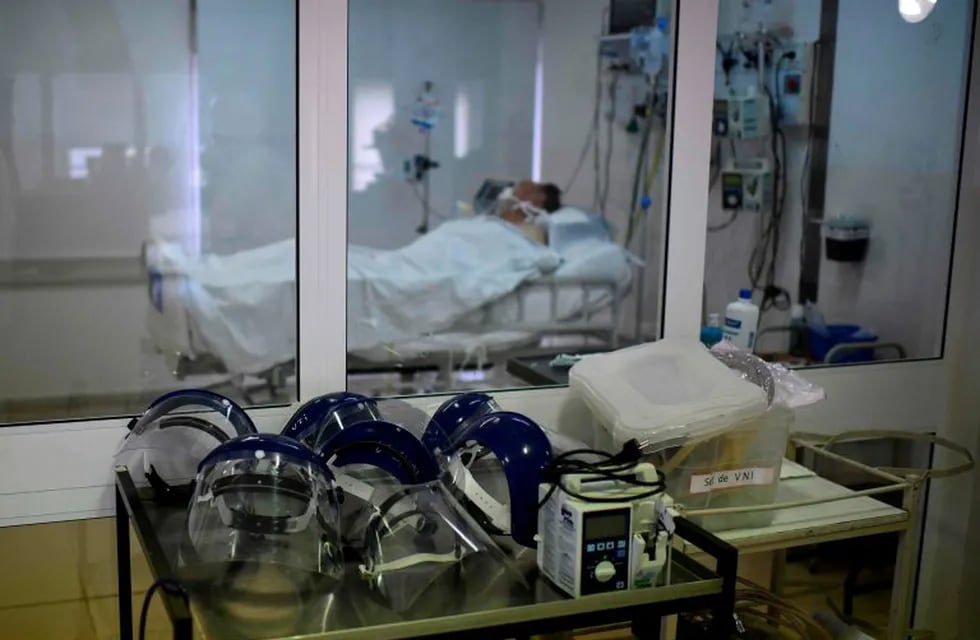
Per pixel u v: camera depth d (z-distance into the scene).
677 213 2.28
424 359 2.75
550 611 1.37
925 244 2.59
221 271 2.81
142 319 2.82
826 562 2.74
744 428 1.78
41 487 1.88
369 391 2.44
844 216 2.84
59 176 2.83
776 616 2.18
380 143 3.71
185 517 1.58
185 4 2.91
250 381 2.44
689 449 1.76
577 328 3.17
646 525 1.43
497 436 1.59
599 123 3.87
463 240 3.30
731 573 1.46
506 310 3.15
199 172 2.96
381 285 2.93
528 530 1.53
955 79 2.51
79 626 2.00
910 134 2.63
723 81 2.79
